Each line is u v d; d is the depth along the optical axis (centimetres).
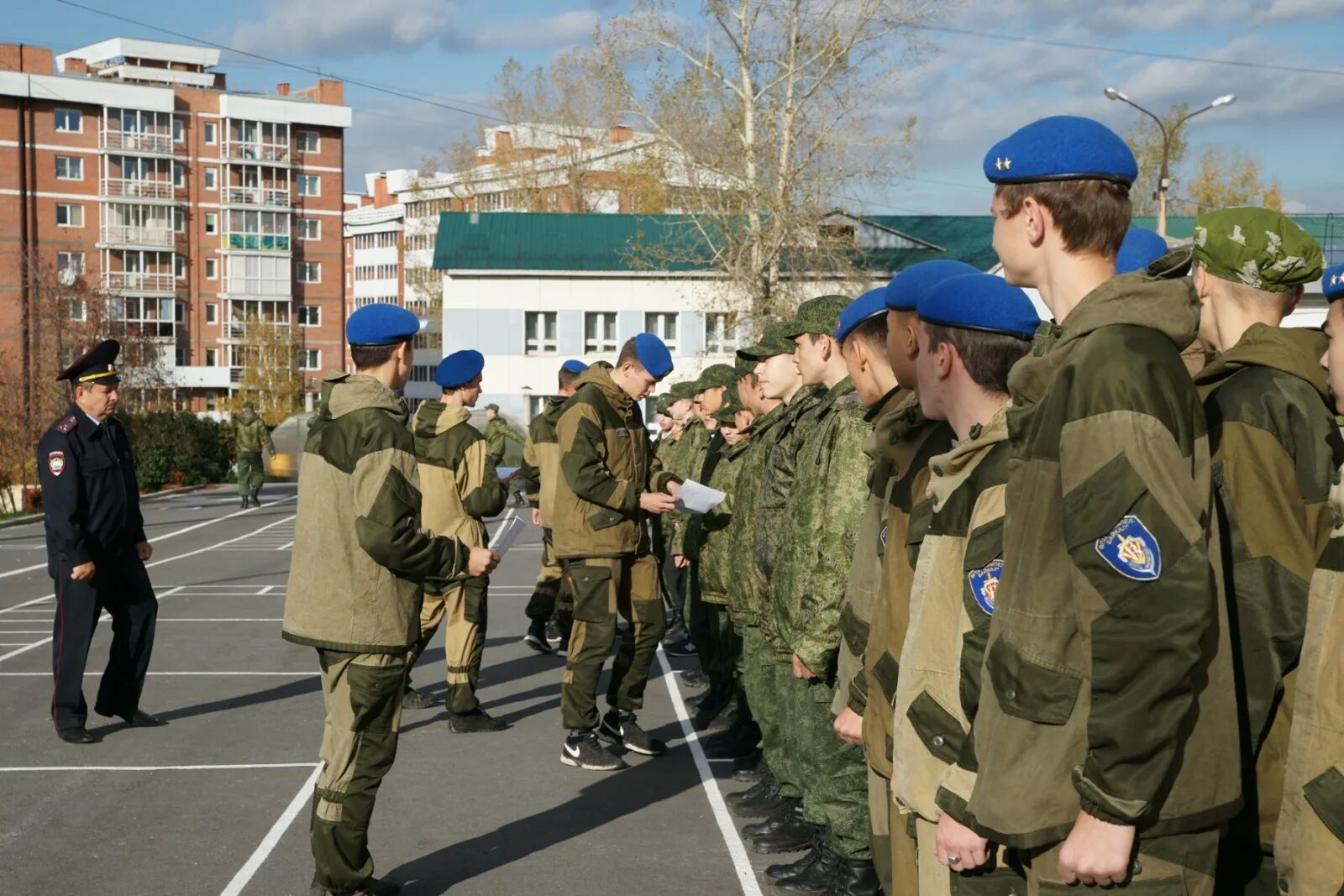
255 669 1047
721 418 828
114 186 8350
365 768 505
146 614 830
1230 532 284
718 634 837
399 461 499
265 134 9006
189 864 573
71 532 778
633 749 766
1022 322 307
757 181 3231
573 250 4700
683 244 4066
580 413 720
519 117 5850
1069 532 240
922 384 328
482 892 538
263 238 8994
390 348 520
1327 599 262
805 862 542
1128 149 275
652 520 1172
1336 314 297
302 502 504
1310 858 257
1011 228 279
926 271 362
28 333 4159
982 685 266
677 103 3262
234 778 720
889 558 364
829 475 462
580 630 730
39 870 566
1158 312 246
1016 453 262
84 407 801
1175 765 237
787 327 627
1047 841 248
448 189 6806
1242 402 290
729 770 734
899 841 360
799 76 3206
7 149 8025
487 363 4656
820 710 493
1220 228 326
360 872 510
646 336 742
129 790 695
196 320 8881
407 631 507
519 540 2300
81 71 9594
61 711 798
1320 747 257
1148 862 239
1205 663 241
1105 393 240
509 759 760
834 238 3344
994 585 289
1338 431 293
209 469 4194
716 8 3189
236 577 1719
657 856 584
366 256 12419
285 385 7425
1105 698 234
